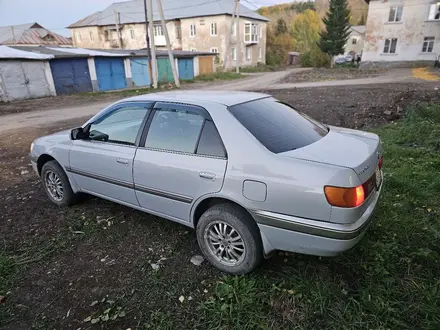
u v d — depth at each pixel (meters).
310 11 64.69
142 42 43.50
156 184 2.93
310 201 2.15
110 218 3.67
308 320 2.15
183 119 2.82
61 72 19.95
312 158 2.28
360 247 2.78
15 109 14.78
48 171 4.01
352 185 2.11
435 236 2.89
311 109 10.26
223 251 2.67
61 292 2.55
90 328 2.19
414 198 3.70
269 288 2.45
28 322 2.27
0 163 6.25
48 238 3.32
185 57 29.11
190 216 2.81
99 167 3.38
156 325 2.19
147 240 3.21
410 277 2.46
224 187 2.47
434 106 7.80
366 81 19.70
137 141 3.08
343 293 2.35
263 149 2.38
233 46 40.75
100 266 2.84
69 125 10.34
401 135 6.18
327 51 42.50
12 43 41.22
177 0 43.62
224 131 2.56
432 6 26.39
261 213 2.33
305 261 2.71
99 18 47.66
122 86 24.00
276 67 46.06
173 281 2.62
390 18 28.52
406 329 2.03
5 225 3.64
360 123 7.87
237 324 2.14
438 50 27.09
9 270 2.82
